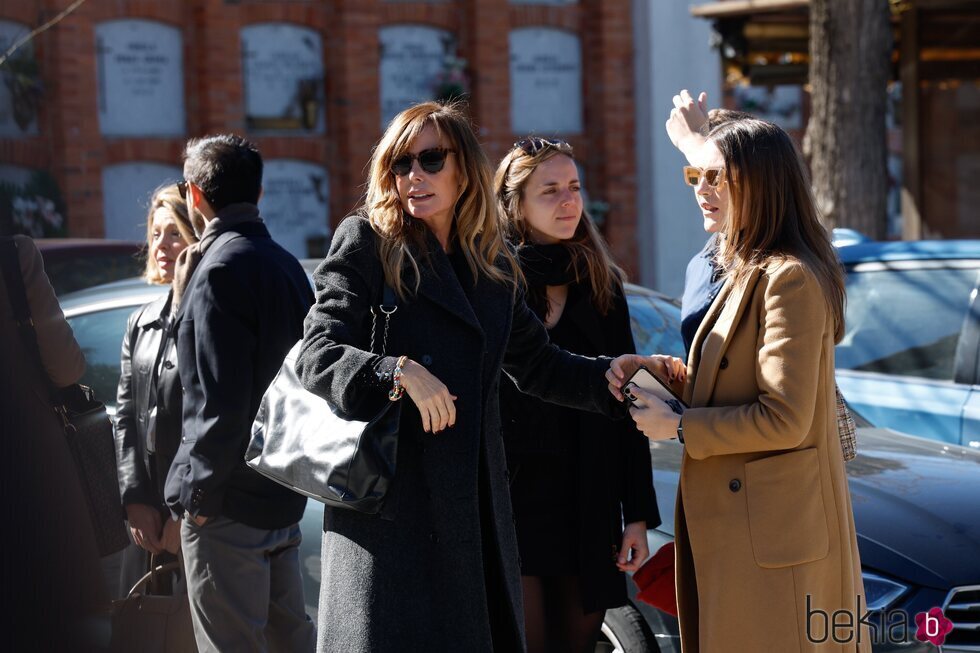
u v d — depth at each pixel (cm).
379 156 722
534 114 3042
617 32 3038
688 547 754
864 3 2008
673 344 1216
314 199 2853
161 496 973
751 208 717
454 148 723
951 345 1371
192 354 902
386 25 2886
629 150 3073
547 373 798
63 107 2541
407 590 688
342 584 697
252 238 942
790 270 693
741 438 692
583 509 874
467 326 710
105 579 657
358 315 696
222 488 890
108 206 2644
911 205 2608
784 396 679
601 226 3056
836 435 728
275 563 966
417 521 694
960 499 949
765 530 700
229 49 2727
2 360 569
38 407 600
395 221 712
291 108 2817
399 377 657
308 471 677
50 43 2528
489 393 720
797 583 698
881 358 1443
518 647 725
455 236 749
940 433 1327
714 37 2477
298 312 934
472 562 693
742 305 711
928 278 1433
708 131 828
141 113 2681
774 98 3203
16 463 568
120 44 2647
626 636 951
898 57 2650
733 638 707
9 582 553
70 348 625
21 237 612
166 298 994
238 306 897
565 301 919
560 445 880
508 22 2962
